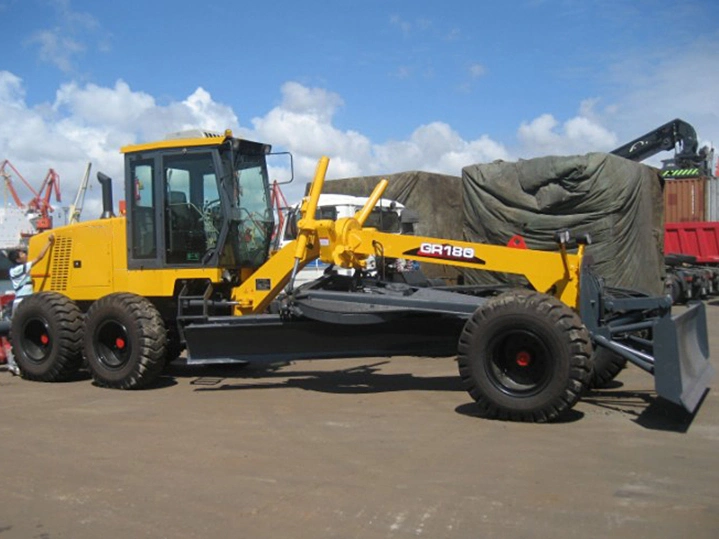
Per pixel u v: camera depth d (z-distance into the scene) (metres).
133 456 5.59
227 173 8.67
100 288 9.22
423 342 7.75
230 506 4.46
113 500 4.62
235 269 8.98
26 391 8.61
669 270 21.31
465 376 6.60
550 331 6.22
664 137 25.77
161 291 8.85
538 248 14.54
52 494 4.76
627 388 8.02
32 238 9.87
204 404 7.58
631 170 14.30
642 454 5.39
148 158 8.90
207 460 5.45
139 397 8.06
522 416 6.38
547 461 5.24
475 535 3.94
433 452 5.54
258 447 5.79
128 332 8.42
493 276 11.62
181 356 11.18
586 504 4.36
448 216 17.28
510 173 14.73
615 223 14.12
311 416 6.87
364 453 5.55
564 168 14.06
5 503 4.61
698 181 24.23
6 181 49.91
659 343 6.09
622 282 14.23
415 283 9.66
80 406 7.59
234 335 8.18
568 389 6.20
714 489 4.61
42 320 9.12
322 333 7.96
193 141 8.64
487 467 5.12
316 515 4.28
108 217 9.70
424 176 16.91
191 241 8.73
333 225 7.98
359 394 7.96
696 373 6.76
